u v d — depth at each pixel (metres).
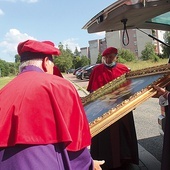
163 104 2.92
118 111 2.33
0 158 1.65
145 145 5.74
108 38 73.69
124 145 4.36
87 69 32.06
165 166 2.89
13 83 1.85
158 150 5.39
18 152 1.63
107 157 4.30
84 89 18.72
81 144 1.81
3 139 1.65
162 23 4.49
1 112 1.72
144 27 4.60
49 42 2.14
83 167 1.86
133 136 4.40
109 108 2.52
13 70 100.81
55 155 1.69
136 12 3.18
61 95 1.78
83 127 1.84
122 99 2.65
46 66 1.96
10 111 1.70
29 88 1.75
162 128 4.35
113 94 3.23
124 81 3.68
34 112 1.68
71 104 1.80
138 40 79.62
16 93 1.75
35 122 1.66
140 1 2.79
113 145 4.30
